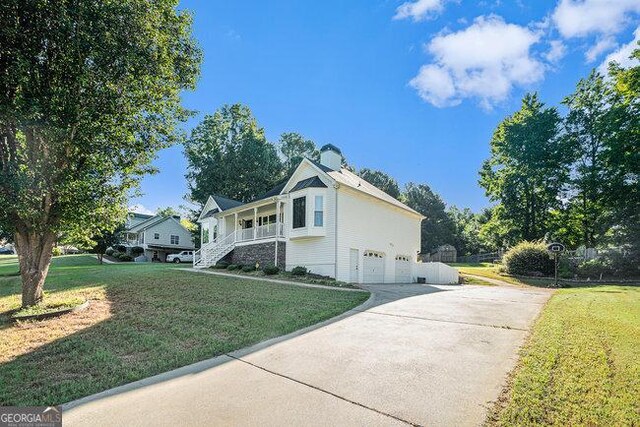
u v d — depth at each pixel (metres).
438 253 48.66
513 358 5.20
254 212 25.09
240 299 10.49
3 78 7.41
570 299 10.63
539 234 33.34
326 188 19.58
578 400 3.72
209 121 40.69
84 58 8.12
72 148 8.62
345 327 7.39
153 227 44.50
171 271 19.05
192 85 10.88
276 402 3.98
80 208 8.95
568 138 31.34
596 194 29.14
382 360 5.30
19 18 7.39
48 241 9.30
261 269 19.88
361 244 20.59
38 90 7.81
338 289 13.43
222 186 38.62
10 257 38.91
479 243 58.31
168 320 8.02
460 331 6.88
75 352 5.99
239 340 6.49
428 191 59.53
